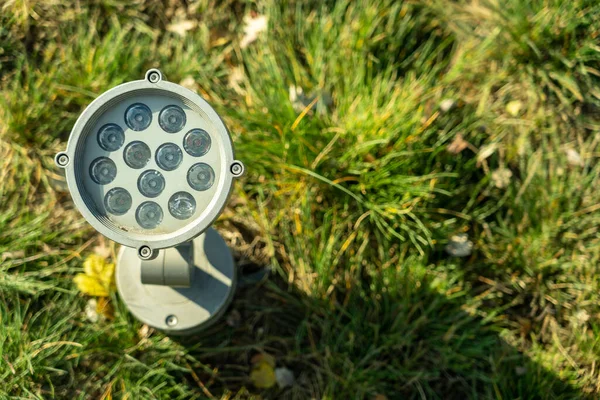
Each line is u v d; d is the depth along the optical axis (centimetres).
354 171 107
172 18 116
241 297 108
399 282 106
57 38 113
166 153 76
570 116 112
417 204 108
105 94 74
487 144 111
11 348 99
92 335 101
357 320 106
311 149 106
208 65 115
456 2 115
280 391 105
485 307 109
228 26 116
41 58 112
